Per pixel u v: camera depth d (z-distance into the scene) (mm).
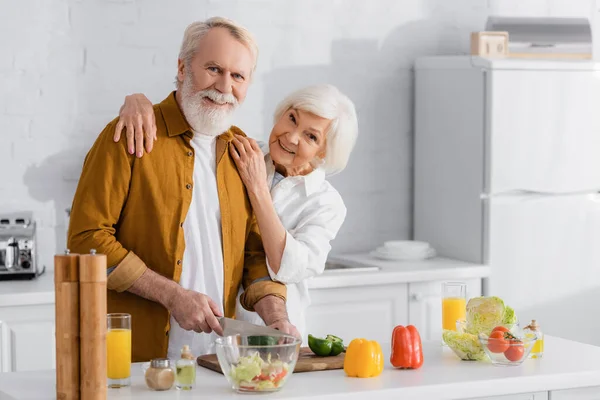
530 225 4973
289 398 2414
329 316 4574
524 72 4867
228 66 2928
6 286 4227
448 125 5078
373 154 5312
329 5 5152
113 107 4773
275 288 3082
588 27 5195
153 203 2934
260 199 3080
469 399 2613
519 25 5141
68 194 4738
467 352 2830
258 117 5047
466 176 4992
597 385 2734
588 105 5000
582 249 5078
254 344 2557
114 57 4762
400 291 4703
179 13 4852
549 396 2703
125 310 2945
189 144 2992
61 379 2330
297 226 3291
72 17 4684
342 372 2691
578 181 5020
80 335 2328
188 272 2986
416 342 2729
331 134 3252
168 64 4848
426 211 5254
